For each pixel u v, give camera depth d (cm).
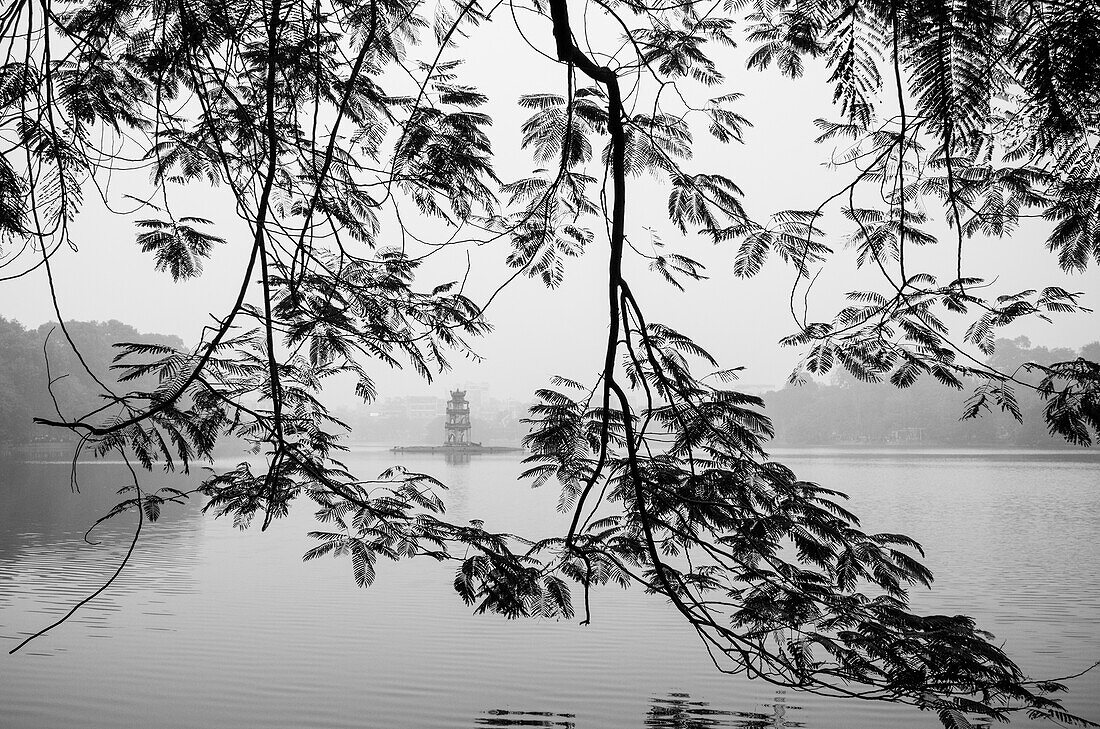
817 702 1277
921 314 378
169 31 362
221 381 362
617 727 1181
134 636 1659
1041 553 2905
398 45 399
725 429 339
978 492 5731
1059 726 1009
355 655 1532
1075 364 326
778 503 365
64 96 364
